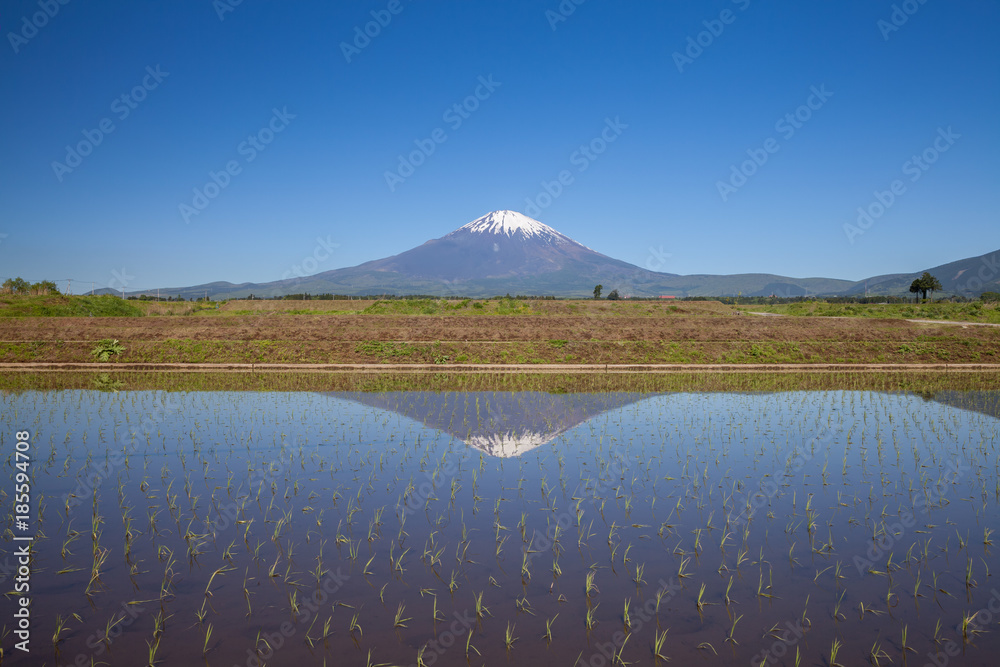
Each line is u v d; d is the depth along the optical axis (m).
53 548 9.41
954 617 7.50
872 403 22.38
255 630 7.12
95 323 40.62
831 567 8.88
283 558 9.09
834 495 12.00
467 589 8.17
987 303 72.88
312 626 7.22
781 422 18.77
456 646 6.79
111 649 6.69
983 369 34.50
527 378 29.42
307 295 86.38
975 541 9.80
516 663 6.47
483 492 12.09
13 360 34.47
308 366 33.78
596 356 35.94
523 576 8.54
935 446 15.80
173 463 14.07
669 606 7.74
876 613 7.60
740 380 29.17
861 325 43.72
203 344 36.97
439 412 20.06
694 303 77.81
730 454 14.98
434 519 10.66
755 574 8.66
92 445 15.63
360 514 10.89
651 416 19.61
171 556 9.15
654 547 9.55
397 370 32.91
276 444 15.77
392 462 14.16
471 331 41.31
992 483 12.74
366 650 6.71
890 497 11.88
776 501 11.66
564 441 16.22
